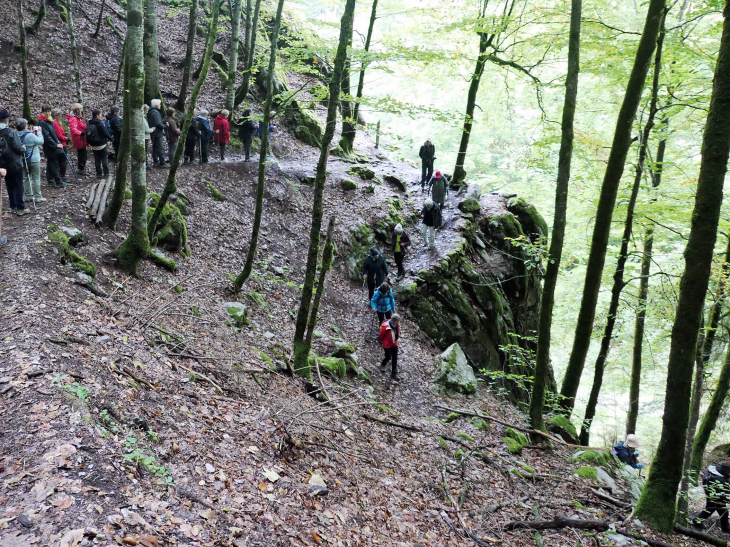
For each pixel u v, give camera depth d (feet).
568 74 30.04
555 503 24.29
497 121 74.59
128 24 26.53
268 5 76.95
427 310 43.96
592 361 80.07
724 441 55.62
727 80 19.67
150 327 23.70
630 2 47.09
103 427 14.83
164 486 13.83
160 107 44.93
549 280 30.71
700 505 38.63
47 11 55.01
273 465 17.87
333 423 24.39
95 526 11.19
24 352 16.92
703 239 20.57
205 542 12.46
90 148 44.68
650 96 33.76
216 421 18.72
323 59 36.94
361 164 61.16
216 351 24.97
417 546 17.57
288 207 47.83
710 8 33.35
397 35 52.75
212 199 42.88
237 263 38.52
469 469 25.62
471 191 54.24
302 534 14.89
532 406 31.89
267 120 32.12
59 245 25.70
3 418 13.99
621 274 34.96
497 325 48.80
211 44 29.35
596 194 50.03
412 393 34.58
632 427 42.42
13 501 11.35
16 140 28.09
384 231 49.42
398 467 23.40
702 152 20.57
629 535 21.75
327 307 40.86
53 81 48.49
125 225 32.81
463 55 43.98
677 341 21.74
